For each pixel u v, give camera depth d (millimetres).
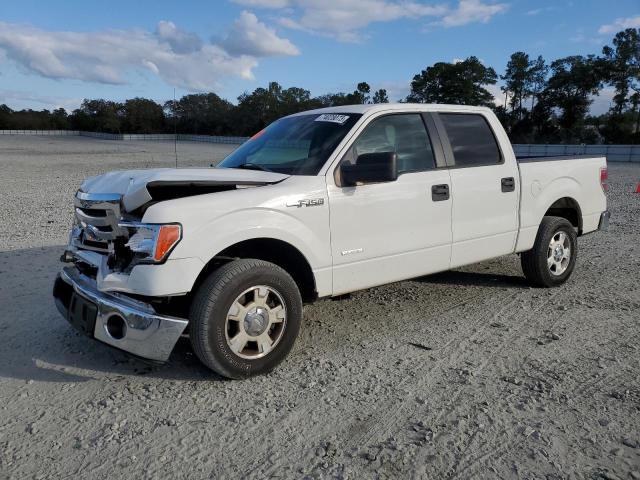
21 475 2875
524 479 2818
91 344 4586
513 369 4105
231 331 3855
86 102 116000
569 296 5922
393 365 4191
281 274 3971
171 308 3959
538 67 59500
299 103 80875
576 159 6410
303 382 3906
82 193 4133
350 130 4508
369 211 4488
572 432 3236
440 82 61812
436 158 5031
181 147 57875
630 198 14797
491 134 5562
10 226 10281
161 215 3578
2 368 4148
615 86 55438
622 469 2889
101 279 3801
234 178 3992
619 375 3979
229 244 3770
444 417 3414
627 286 6285
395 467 2920
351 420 3391
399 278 4805
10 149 51281
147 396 3717
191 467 2936
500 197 5480
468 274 6848
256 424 3354
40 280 6445
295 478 2834
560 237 6207
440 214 4980
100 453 3066
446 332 4887
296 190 4098
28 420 3422
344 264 4410
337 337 4785
